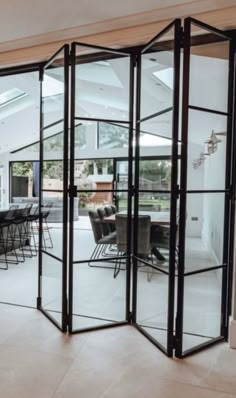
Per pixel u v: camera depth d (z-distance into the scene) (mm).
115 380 2236
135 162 3131
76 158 3002
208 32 2713
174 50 2520
